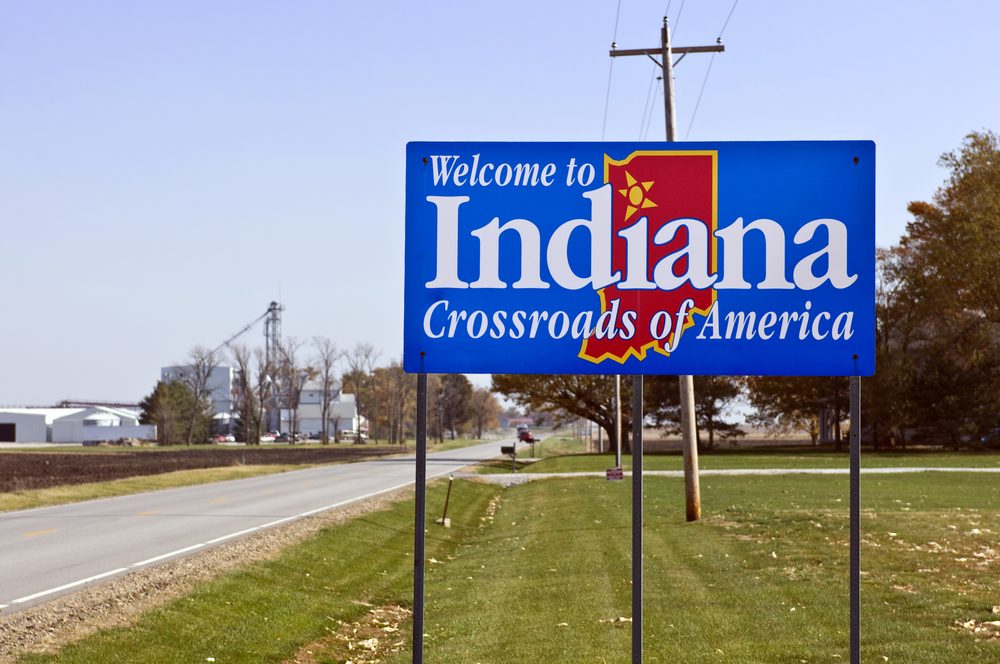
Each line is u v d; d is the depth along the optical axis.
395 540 22.83
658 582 15.10
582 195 8.55
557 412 95.75
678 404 82.38
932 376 72.62
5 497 29.56
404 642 12.32
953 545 17.31
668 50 26.16
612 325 8.48
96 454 84.56
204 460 67.88
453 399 186.88
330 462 65.81
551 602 13.91
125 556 16.89
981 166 68.69
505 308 8.50
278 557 17.08
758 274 8.47
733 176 8.50
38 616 11.31
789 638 10.91
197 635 11.41
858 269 8.41
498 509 35.00
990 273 65.62
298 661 11.22
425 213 8.53
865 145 8.43
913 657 9.91
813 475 41.84
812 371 8.40
